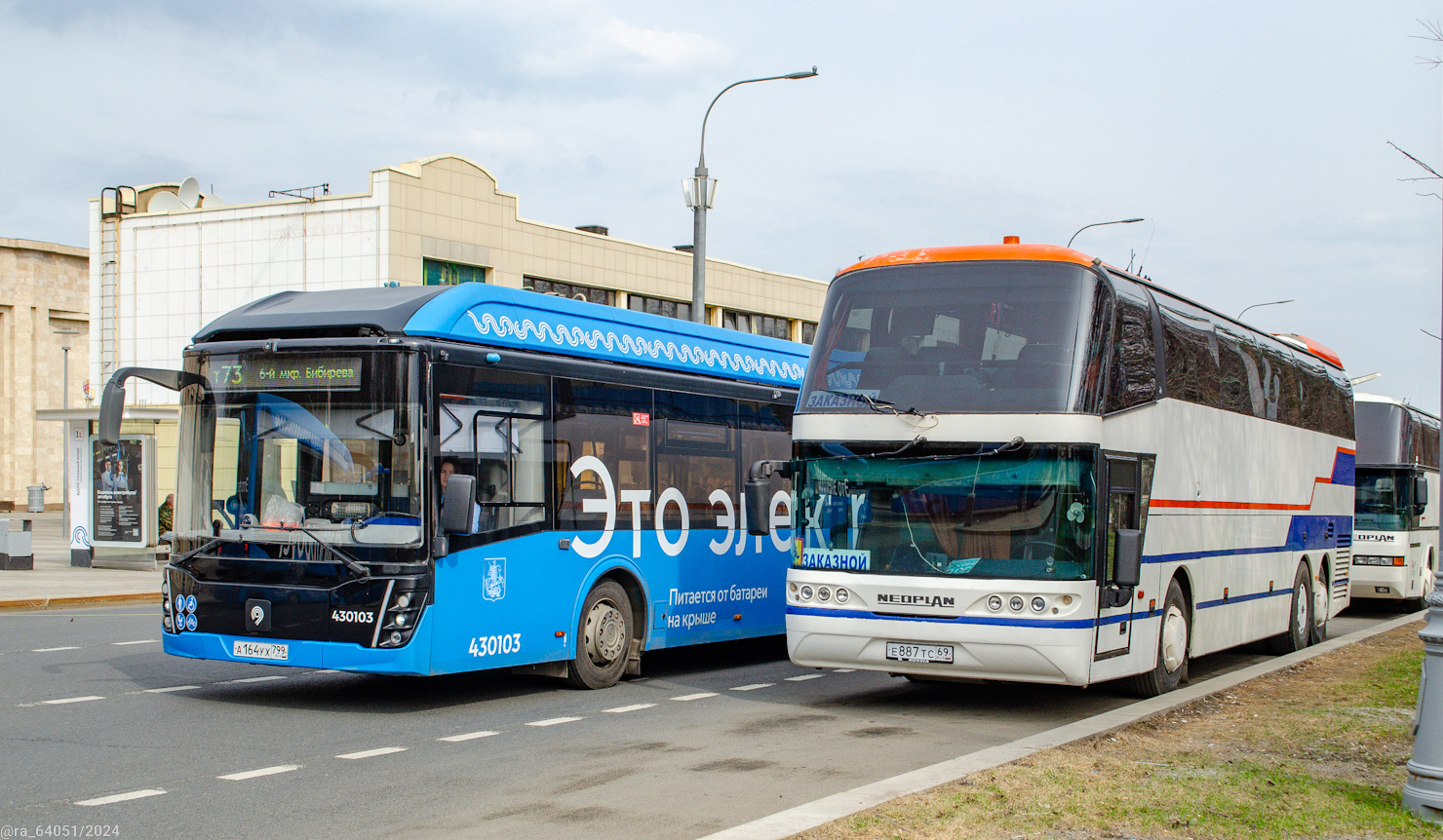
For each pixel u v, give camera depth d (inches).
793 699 491.8
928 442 432.1
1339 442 777.6
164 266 1492.4
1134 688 492.7
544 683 522.3
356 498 427.2
